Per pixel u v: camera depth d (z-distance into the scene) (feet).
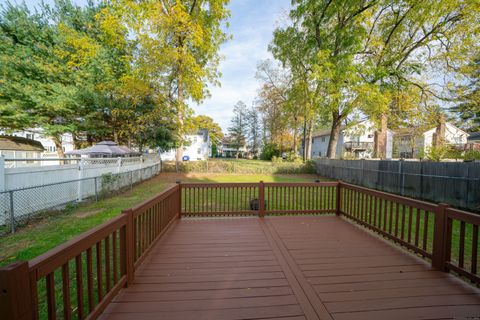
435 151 30.55
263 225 12.98
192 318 5.44
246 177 44.57
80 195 19.98
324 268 8.01
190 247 9.79
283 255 9.07
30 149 51.39
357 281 7.18
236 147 149.18
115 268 6.08
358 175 35.53
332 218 14.51
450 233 7.69
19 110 38.83
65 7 42.04
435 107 37.29
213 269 7.87
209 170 52.13
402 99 38.27
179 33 42.19
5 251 10.09
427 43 33.76
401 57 36.83
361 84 34.60
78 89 40.19
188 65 44.19
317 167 51.85
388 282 7.14
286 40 41.93
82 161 20.51
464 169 19.33
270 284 6.97
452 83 34.76
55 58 40.86
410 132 47.42
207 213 14.46
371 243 10.37
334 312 5.73
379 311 5.77
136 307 5.79
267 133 106.01
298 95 42.63
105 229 5.51
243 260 8.59
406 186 25.79
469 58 31.65
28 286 3.17
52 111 41.19
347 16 38.42
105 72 42.70
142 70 41.91
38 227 13.32
